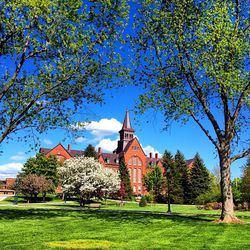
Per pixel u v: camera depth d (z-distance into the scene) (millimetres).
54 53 22188
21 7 20062
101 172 48938
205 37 20969
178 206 67812
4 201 70062
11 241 12508
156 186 99375
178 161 94062
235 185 59375
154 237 14156
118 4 23000
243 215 32594
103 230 16047
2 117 22141
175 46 22562
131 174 124938
